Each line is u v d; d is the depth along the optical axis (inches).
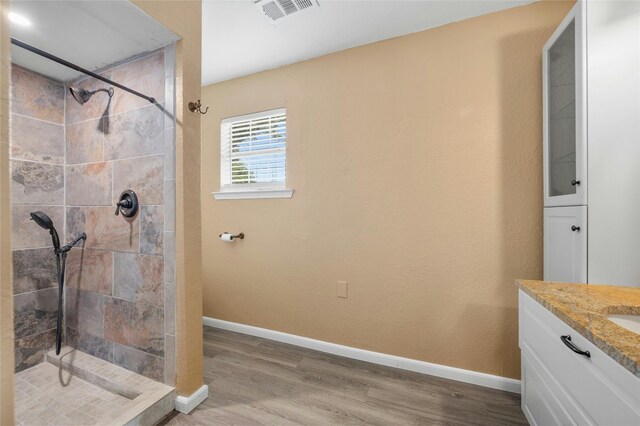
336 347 77.5
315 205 80.2
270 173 88.7
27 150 64.4
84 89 65.1
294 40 72.0
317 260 80.3
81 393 57.4
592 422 28.6
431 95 67.6
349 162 76.0
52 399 55.7
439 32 66.8
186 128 52.9
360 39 71.8
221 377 66.7
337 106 77.2
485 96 63.2
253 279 89.4
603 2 42.8
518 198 61.1
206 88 96.4
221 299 94.6
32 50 39.9
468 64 64.5
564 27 49.1
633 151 41.4
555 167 54.2
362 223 74.9
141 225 57.6
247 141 91.4
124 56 57.5
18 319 64.2
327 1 58.6
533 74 59.7
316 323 80.7
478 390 62.3
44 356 67.5
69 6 42.3
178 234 53.3
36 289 66.8
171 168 53.4
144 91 56.4
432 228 68.0
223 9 60.6
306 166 81.1
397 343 71.7
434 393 61.3
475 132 64.1
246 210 89.7
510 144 61.5
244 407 56.3
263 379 66.1
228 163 95.0
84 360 64.2
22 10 43.3
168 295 54.9
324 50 76.5
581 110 43.6
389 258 72.2
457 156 65.6
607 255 42.6
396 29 67.9
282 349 80.4
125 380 57.2
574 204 45.9
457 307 66.3
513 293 61.8
